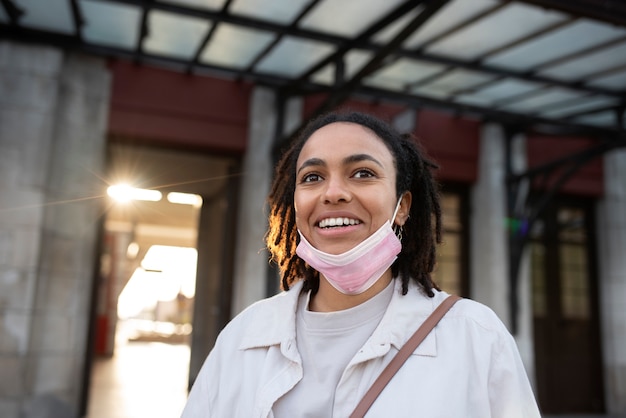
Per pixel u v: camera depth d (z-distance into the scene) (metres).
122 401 6.68
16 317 4.84
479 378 1.17
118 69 5.60
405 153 1.45
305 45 5.26
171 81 5.77
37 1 4.67
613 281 7.46
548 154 7.30
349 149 1.27
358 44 4.77
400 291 1.32
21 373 4.79
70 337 5.22
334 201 1.25
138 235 14.97
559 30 4.77
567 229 7.62
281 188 1.64
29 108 5.13
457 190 7.14
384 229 1.26
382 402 1.14
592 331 7.50
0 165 5.00
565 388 7.23
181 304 25.31
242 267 5.91
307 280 1.46
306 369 1.28
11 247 4.92
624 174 7.64
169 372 10.20
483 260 6.88
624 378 7.27
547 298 7.37
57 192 5.23
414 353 1.20
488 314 1.26
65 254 5.24
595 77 5.71
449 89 6.29
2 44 5.14
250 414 1.27
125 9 4.69
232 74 5.84
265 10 4.63
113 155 6.02
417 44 5.19
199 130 5.82
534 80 5.75
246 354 1.37
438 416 1.11
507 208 6.88
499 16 4.58
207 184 6.89
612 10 3.79
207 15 4.62
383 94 5.91
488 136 6.98
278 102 6.08
